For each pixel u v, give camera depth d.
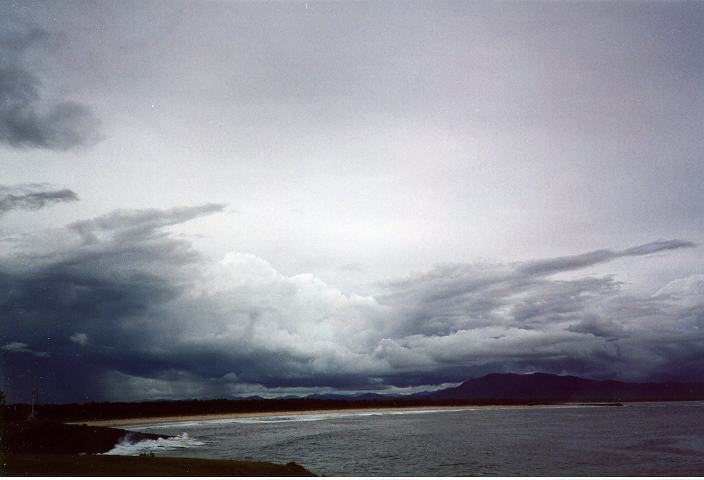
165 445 59.31
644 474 46.94
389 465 51.09
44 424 51.22
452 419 148.88
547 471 48.31
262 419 151.62
